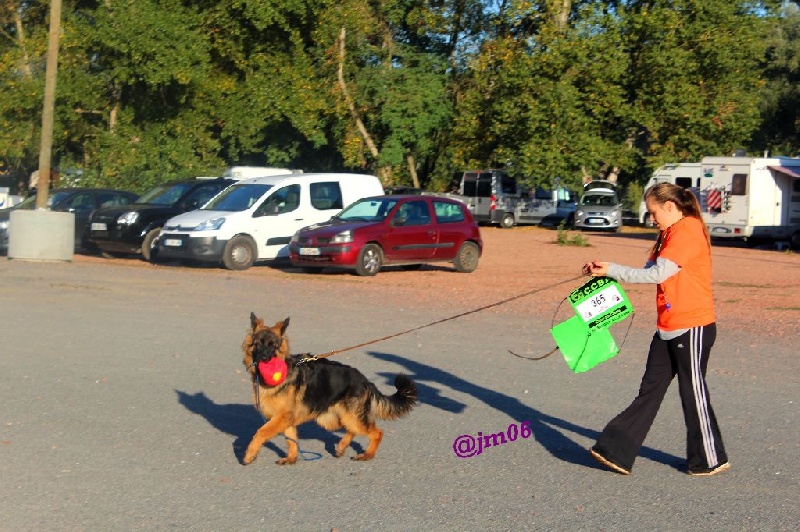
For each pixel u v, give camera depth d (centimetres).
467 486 654
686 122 4256
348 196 2331
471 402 907
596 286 688
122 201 2612
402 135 4319
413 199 2166
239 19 3994
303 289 1778
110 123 3884
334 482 660
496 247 3095
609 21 4253
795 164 3284
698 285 661
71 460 698
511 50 4275
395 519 584
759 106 5341
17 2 3784
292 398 671
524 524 578
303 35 4253
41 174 2172
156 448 736
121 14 3606
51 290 1644
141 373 1001
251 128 4041
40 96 3584
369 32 4262
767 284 2048
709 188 3322
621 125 4434
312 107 4069
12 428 781
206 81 3900
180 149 3800
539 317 1471
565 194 4647
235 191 2269
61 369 1012
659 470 698
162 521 574
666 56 4206
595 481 670
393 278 2044
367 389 714
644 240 3541
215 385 955
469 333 1302
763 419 848
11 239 2166
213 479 662
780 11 4591
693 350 661
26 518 575
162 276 1938
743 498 633
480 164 4516
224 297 1630
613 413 868
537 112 4181
